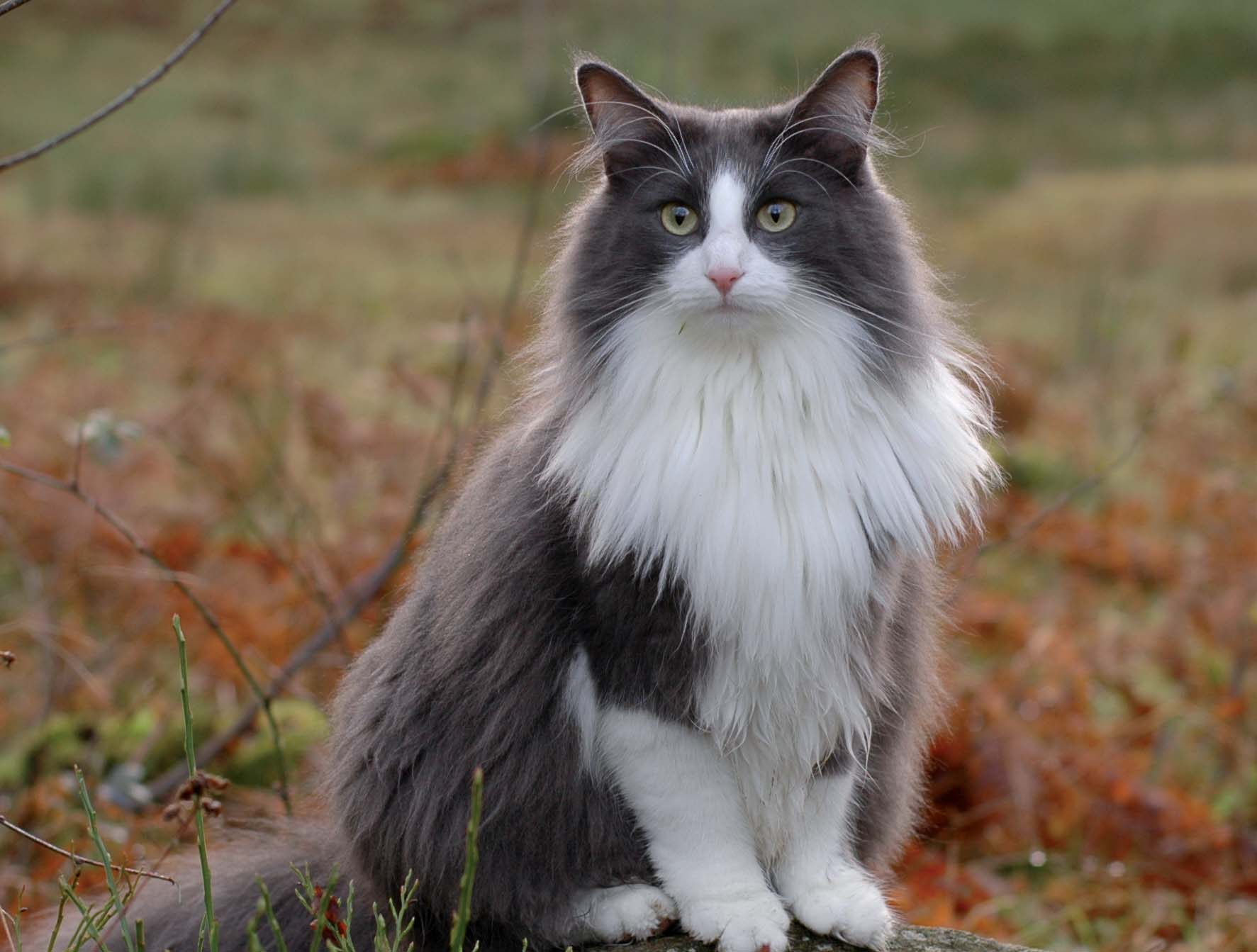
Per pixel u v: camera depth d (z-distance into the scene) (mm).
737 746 3473
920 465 3490
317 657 5938
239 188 25031
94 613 6844
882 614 3502
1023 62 34344
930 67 33688
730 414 3342
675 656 3342
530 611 3480
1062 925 5242
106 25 38219
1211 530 9109
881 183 3824
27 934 4008
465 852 3432
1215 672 7109
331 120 31578
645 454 3338
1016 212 22797
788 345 3348
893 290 3506
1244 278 18953
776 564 3287
